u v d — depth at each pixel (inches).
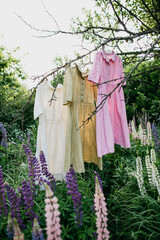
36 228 42.4
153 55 83.0
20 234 38.6
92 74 92.4
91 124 104.7
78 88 101.6
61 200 67.7
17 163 118.4
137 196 95.0
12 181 95.3
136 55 88.1
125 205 87.0
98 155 92.0
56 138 107.6
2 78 398.9
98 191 46.8
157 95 251.4
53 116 107.2
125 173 117.5
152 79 254.7
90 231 56.7
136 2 116.8
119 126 100.3
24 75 474.3
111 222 85.5
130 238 74.0
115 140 100.5
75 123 97.6
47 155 99.2
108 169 124.9
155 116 226.7
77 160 94.1
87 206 73.4
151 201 85.6
